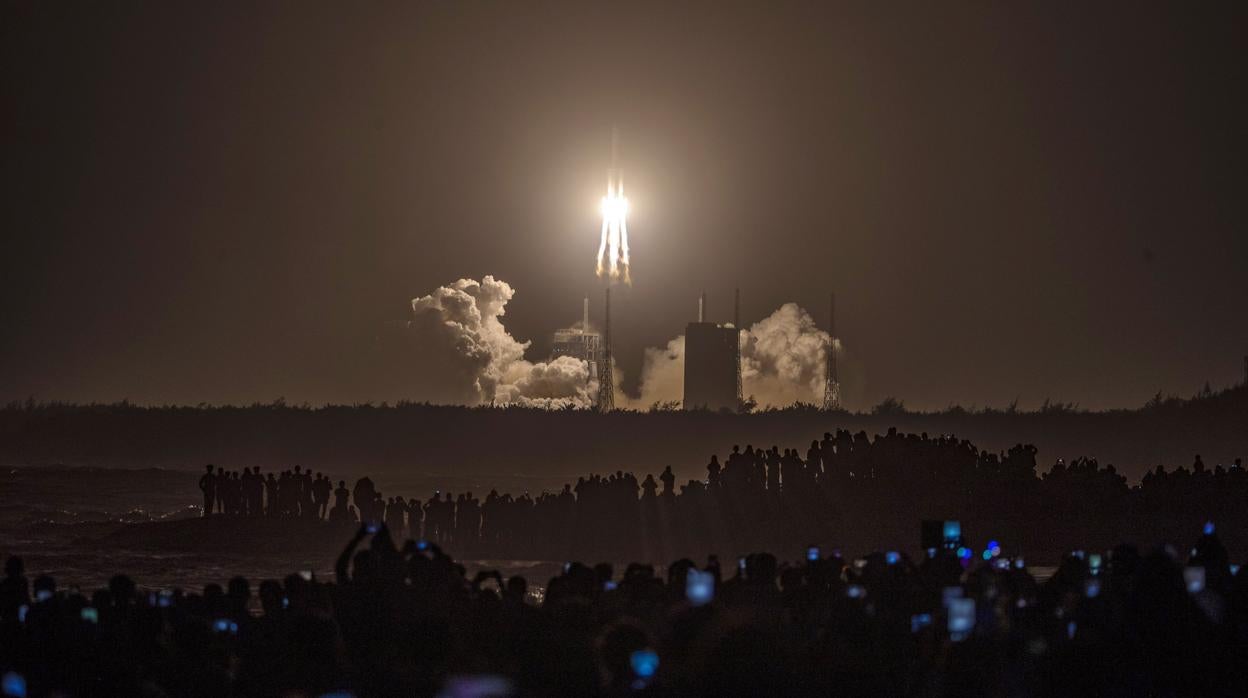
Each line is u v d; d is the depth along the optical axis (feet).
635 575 246.68
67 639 199.21
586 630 196.54
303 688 185.16
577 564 252.42
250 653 206.80
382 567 224.12
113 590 248.93
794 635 228.63
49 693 189.98
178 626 203.51
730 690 142.31
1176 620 178.60
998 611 228.02
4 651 199.11
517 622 208.44
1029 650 198.49
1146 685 175.73
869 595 236.43
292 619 193.67
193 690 197.26
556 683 182.91
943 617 228.22
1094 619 196.13
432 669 180.14
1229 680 177.47
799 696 146.10
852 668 192.65
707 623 168.04
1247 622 193.57
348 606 215.51
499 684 180.45
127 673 191.42
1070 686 178.19
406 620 203.82
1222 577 236.22
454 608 221.87
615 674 159.84
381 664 182.60
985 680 194.39
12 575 271.49
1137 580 183.83
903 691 201.36
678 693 151.84
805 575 263.29
